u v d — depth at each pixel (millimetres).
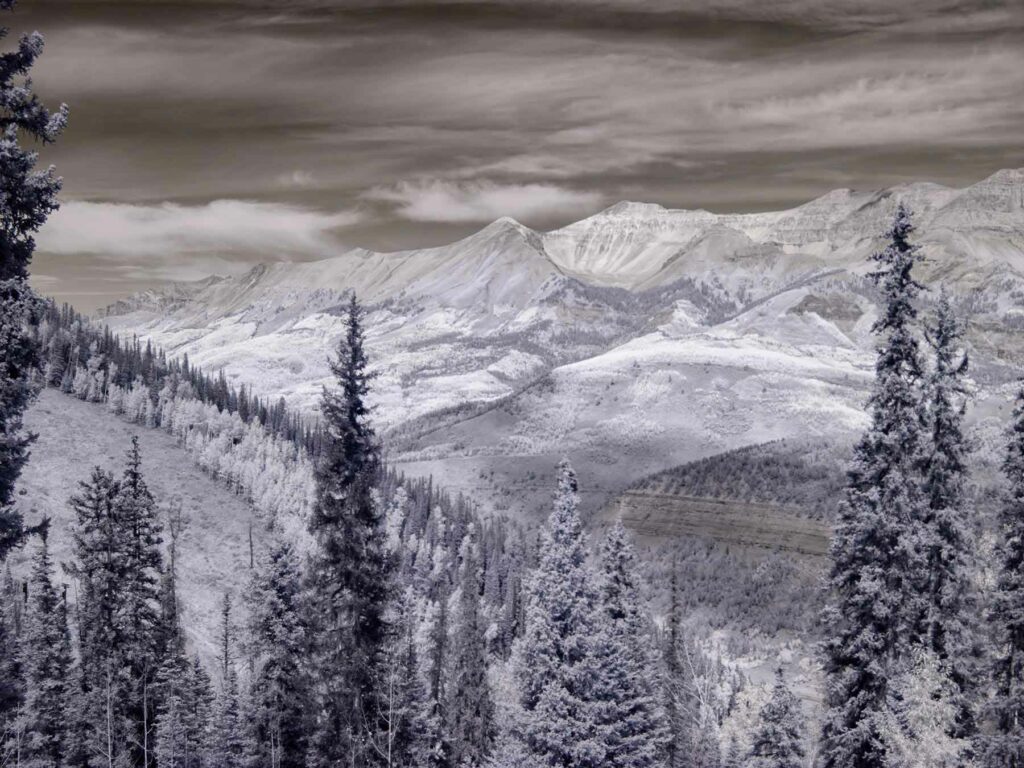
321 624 31000
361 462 30875
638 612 49094
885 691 29922
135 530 53938
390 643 32219
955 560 31891
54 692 63625
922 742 28438
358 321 31125
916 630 31969
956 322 32438
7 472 20141
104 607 53094
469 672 59375
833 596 31812
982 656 32812
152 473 188625
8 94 19062
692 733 54906
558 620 35125
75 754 55688
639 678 41875
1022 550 31812
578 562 36000
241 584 144750
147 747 56688
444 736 54125
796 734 46188
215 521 174375
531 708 35281
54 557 130625
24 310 19641
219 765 65062
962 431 32500
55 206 19797
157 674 57000
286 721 53312
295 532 164000
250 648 66875
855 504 30734
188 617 124812
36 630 66812
